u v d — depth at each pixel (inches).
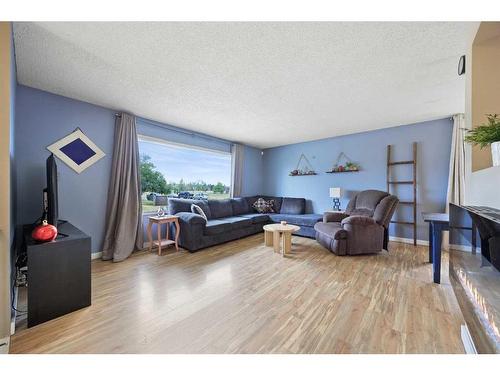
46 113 106.6
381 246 133.6
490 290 33.9
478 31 56.7
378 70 85.3
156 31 64.4
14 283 80.9
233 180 215.9
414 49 71.9
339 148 195.2
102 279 96.3
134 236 131.3
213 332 61.4
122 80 94.7
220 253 135.8
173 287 89.0
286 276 100.8
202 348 55.2
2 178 54.4
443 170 147.8
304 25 61.5
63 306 69.2
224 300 79.0
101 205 125.8
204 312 71.3
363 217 132.0
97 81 95.7
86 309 72.6
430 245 120.1
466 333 54.7
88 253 75.0
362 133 181.9
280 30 63.5
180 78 92.4
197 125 162.4
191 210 159.9
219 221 163.0
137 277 98.7
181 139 171.8
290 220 188.1
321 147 206.8
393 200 136.9
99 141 124.6
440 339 58.6
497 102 57.1
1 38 54.6
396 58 77.1
